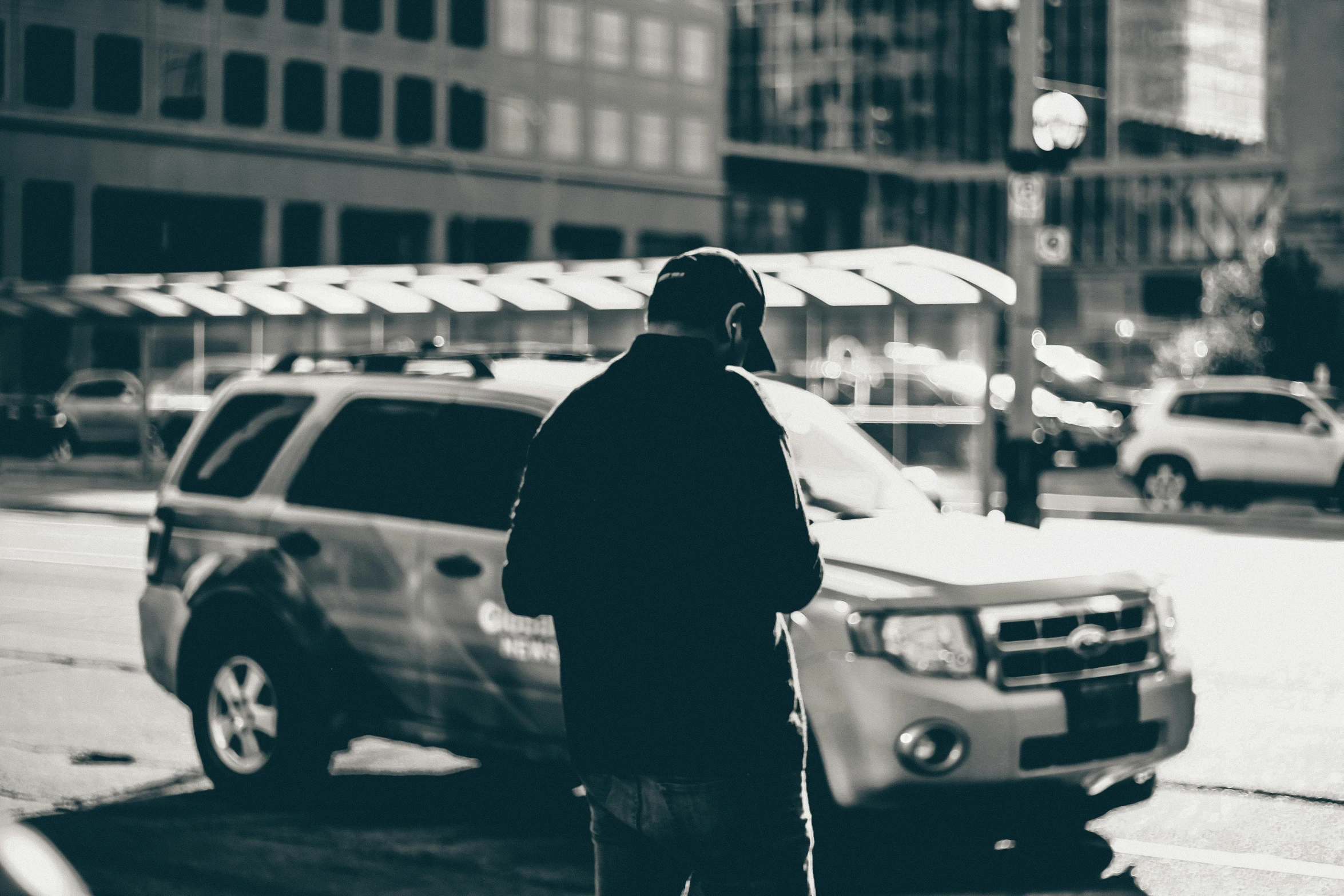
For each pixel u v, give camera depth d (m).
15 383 55.53
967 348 61.84
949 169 89.19
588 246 72.69
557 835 6.75
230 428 7.72
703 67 76.56
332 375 7.50
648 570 3.14
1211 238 84.06
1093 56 92.25
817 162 84.19
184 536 7.56
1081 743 5.83
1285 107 70.00
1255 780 7.61
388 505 6.95
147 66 59.16
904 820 5.69
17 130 56.69
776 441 3.22
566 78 71.00
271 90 62.03
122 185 58.72
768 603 3.16
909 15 96.88
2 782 7.57
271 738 7.09
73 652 11.11
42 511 24.42
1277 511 25.70
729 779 3.12
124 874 6.12
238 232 61.75
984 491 16.97
